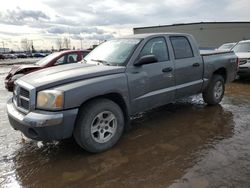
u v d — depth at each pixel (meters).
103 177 3.29
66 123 3.52
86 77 3.84
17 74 8.03
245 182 3.04
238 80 10.72
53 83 3.61
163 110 6.18
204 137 4.47
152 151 3.97
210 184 3.03
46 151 4.09
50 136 3.48
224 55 6.55
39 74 4.13
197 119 5.46
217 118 5.50
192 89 5.62
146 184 3.10
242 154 3.78
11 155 3.97
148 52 4.73
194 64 5.55
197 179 3.14
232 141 4.26
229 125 5.05
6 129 5.13
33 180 3.27
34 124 3.42
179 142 4.28
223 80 6.51
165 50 5.06
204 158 3.68
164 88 4.94
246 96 7.70
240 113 5.86
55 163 3.69
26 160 3.80
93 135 3.85
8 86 8.14
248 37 46.41
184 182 3.10
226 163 3.51
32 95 3.56
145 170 3.41
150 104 4.72
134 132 4.78
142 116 5.75
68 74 3.87
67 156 3.89
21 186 3.15
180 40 5.45
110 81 3.99
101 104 3.87
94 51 5.31
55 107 3.46
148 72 4.59
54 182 3.22
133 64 4.42
